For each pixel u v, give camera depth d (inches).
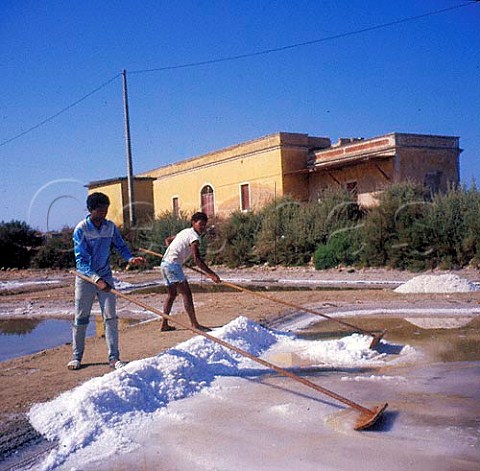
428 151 1083.9
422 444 171.9
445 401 212.1
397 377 246.2
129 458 168.7
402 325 367.9
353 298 484.1
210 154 1380.4
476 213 794.8
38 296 693.9
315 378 248.5
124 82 1215.6
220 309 440.5
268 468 159.2
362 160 1052.5
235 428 189.0
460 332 339.9
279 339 330.3
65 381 241.6
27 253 1397.6
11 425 190.4
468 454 164.2
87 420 189.0
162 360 237.9
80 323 263.7
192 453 170.6
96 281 249.9
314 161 1205.7
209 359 263.0
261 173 1245.1
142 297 598.5
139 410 203.5
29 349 371.6
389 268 861.8
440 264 814.5
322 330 362.6
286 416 198.7
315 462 161.6
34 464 165.5
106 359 281.9
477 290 512.4
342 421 192.4
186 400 218.8
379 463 159.5
